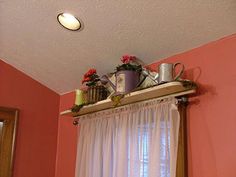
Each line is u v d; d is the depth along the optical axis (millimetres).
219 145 1493
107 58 2070
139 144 1820
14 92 2559
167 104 1716
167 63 1698
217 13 1436
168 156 1646
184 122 1653
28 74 2639
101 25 1786
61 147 2670
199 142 1581
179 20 1554
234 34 1526
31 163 2545
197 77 1655
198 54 1677
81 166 2244
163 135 1700
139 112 1872
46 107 2709
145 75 1845
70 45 2070
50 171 2633
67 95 2729
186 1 1431
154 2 1500
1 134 2457
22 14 1915
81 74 2363
